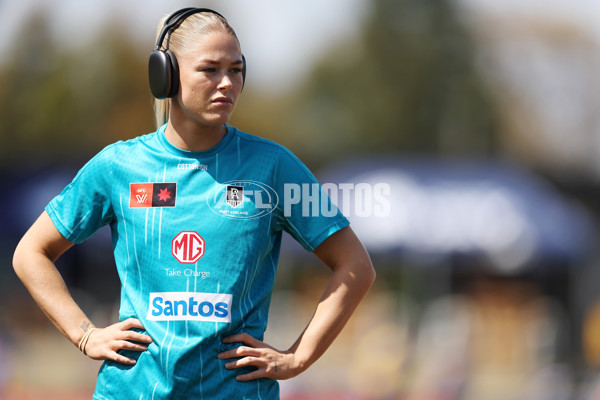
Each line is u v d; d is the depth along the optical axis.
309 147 115.69
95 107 90.19
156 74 9.65
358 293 9.88
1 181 58.34
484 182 52.00
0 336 47.88
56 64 91.12
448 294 54.78
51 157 83.06
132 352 9.57
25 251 10.13
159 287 9.49
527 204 51.72
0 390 41.25
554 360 50.31
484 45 119.94
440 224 50.16
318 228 9.82
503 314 61.78
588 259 56.16
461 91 115.56
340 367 50.31
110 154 10.00
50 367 49.81
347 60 119.81
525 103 118.31
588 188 89.81
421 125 115.69
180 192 9.62
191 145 9.78
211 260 9.42
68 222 10.04
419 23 118.88
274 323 64.06
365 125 116.12
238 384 9.42
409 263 55.44
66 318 9.93
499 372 53.47
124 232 9.76
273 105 117.81
